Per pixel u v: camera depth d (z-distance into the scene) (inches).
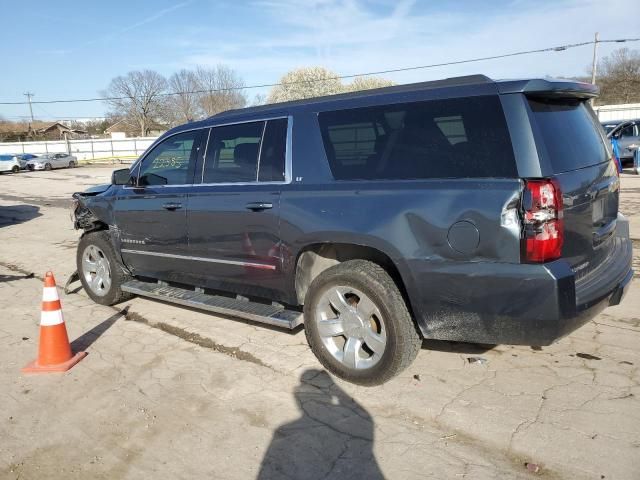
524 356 164.2
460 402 139.6
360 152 148.0
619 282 140.6
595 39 1612.9
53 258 343.3
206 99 2898.6
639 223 360.8
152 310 225.1
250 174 170.9
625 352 164.2
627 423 126.9
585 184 133.2
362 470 115.1
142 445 127.6
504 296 123.5
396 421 133.0
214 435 130.5
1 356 182.1
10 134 3400.6
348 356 150.7
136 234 209.9
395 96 143.6
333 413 138.0
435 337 137.9
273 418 137.0
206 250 183.8
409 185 136.0
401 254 135.6
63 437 132.1
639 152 705.6
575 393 141.4
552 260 120.6
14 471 119.3
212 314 217.2
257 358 172.9
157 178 202.1
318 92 2234.3
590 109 157.8
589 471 111.2
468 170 128.1
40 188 962.7
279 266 163.2
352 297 152.9
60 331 172.1
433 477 111.8
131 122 3223.4
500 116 125.3
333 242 148.2
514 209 120.1
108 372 167.0
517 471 112.7
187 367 168.7
